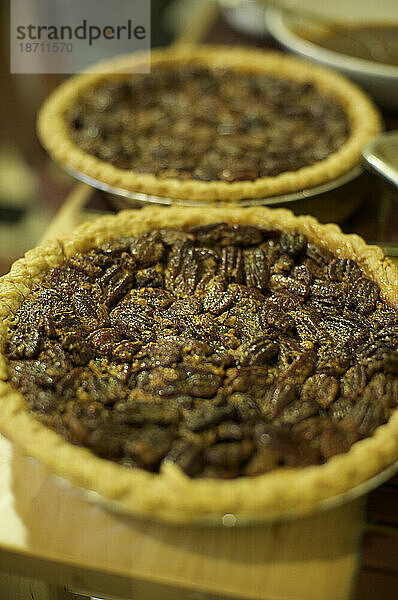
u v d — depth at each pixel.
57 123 0.61
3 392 0.40
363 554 0.39
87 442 0.38
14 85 0.90
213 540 0.39
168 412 0.39
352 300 0.45
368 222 0.57
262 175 0.56
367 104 0.62
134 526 0.39
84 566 0.38
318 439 0.39
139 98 0.65
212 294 0.45
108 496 0.37
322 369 0.41
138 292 0.46
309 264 0.47
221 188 0.53
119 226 0.49
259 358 0.42
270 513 0.37
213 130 0.61
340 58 0.66
